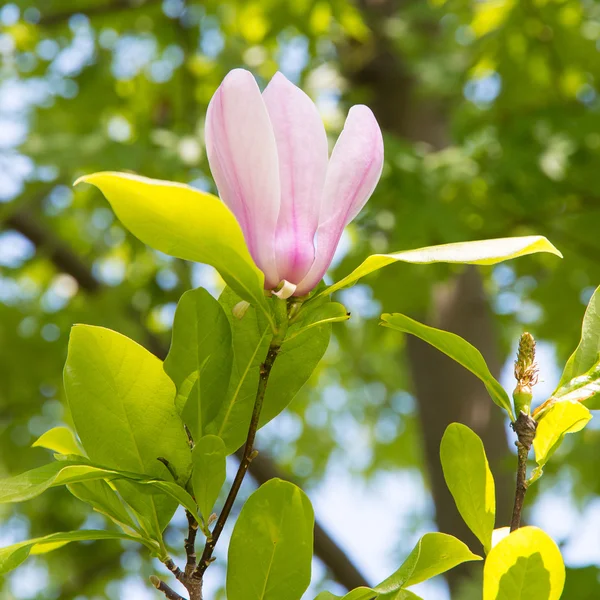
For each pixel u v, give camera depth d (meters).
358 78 3.69
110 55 4.16
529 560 1.06
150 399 1.08
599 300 1.10
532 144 3.09
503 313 3.73
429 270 3.06
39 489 1.02
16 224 3.87
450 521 2.93
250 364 1.09
